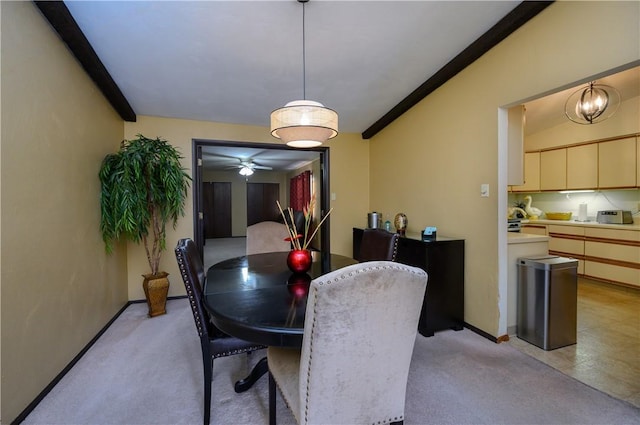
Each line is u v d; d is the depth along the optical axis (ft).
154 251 10.69
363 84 10.62
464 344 8.30
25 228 5.70
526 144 17.06
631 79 11.18
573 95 12.13
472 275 9.18
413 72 10.00
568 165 15.10
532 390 6.20
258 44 8.23
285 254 8.84
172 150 10.40
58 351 6.70
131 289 11.80
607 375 6.73
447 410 5.60
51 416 5.54
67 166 7.32
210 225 31.04
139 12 6.86
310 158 22.84
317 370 3.45
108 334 9.02
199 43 8.07
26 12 5.82
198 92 10.53
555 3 6.80
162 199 10.46
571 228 14.35
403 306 3.61
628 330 9.00
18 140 5.56
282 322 4.19
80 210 7.94
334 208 14.90
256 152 20.17
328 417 3.63
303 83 10.36
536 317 8.14
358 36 8.09
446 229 10.21
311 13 7.14
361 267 3.32
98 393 6.22
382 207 14.11
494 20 7.68
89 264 8.38
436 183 10.64
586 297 11.82
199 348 8.15
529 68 7.38
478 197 8.94
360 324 3.41
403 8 7.13
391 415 3.99
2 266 5.09
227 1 6.66
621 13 5.71
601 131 13.80
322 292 3.15
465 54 8.82
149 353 7.88
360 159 15.25
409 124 12.06
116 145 10.84
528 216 16.43
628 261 12.27
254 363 7.41
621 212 13.17
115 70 9.05
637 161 12.51
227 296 5.21
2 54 5.17
